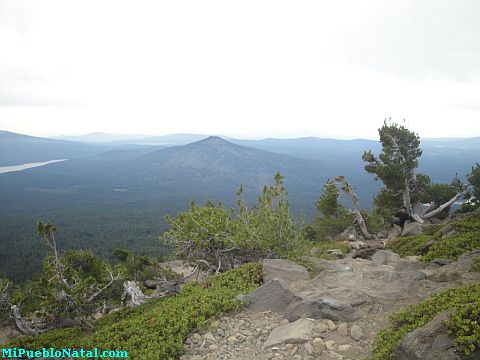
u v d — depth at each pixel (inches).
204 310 372.2
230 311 379.6
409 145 1138.0
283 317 354.3
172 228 674.2
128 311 596.1
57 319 627.2
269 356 289.4
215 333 340.2
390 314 330.6
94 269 1053.2
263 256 624.4
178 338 327.3
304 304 351.9
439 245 598.9
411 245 737.6
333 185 1152.2
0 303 689.6
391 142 1122.0
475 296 250.2
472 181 1037.8
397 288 382.9
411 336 233.3
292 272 468.8
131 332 372.5
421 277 402.3
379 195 1232.2
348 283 408.8
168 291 624.1
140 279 1144.8
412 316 283.0
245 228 597.3
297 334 307.3
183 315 370.3
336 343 295.0
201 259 665.6
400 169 1104.8
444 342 217.0
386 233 1088.8
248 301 386.9
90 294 703.7
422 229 908.6
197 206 687.1
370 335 301.1
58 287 631.8
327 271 454.0
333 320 326.6
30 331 632.4
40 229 622.2
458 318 220.2
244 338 326.0
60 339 502.9
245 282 465.4
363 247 881.5
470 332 213.2
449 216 1098.1
